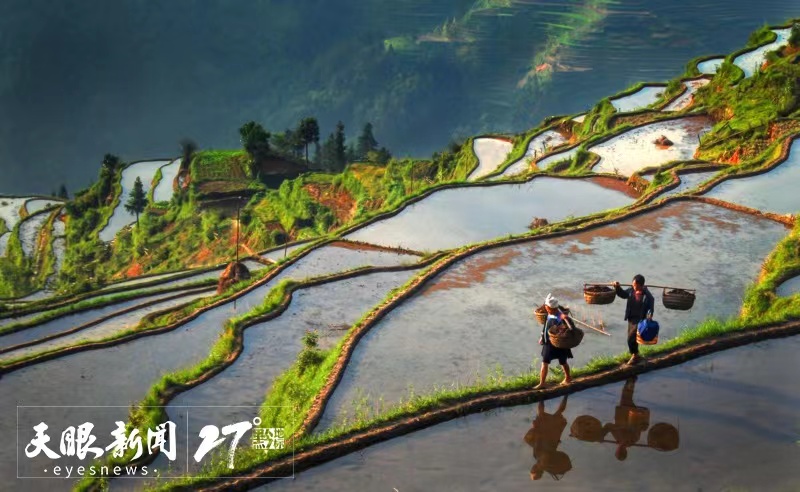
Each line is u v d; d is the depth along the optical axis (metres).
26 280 125.38
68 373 29.80
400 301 26.88
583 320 24.91
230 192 111.69
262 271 40.81
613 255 31.30
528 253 31.66
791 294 25.34
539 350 23.14
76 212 148.12
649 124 68.44
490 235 42.66
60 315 43.94
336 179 102.19
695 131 65.88
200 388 25.59
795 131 47.56
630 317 19.58
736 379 19.23
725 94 68.25
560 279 28.89
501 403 18.53
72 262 118.94
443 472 16.02
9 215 164.50
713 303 26.36
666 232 33.84
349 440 17.11
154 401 24.22
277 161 125.50
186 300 45.41
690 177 47.06
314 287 33.94
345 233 43.41
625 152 61.44
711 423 17.33
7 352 36.75
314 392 21.44
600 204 47.41
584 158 61.06
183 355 31.69
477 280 28.92
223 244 99.19
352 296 33.00
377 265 37.97
